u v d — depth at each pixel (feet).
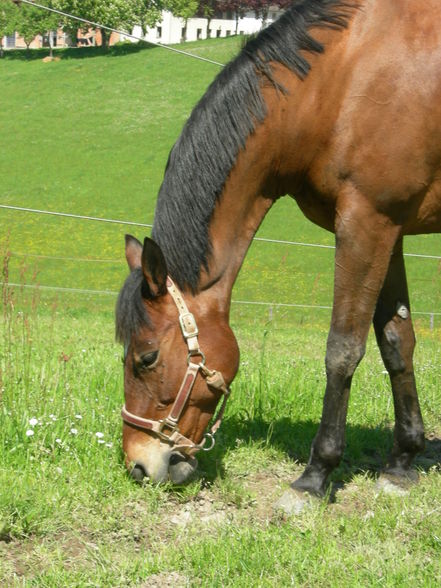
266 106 12.37
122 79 165.78
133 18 204.23
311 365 25.29
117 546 11.43
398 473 14.26
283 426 17.35
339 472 14.92
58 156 123.13
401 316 14.14
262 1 225.35
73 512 12.24
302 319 48.96
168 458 12.69
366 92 12.09
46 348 24.06
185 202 12.35
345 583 10.03
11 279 60.03
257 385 19.88
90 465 14.03
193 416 12.64
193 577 10.41
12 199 105.19
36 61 188.34
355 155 12.17
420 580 10.05
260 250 78.28
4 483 12.74
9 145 127.95
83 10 197.77
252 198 12.74
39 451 14.38
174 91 156.76
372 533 11.78
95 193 108.47
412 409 14.34
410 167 12.19
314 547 11.19
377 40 12.25
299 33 12.37
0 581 10.14
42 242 81.66
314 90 12.31
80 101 152.05
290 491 13.03
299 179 12.91
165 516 12.66
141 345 12.32
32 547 11.24
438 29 12.25
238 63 12.52
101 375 20.04
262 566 10.53
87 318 43.98
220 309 12.70
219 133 12.35
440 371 23.72
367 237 12.43
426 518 12.16
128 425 12.84
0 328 27.99
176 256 12.39
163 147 126.82
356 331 12.72
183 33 235.20
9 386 17.01
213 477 14.30
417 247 80.89
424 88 12.04
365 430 17.72
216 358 12.47
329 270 70.95
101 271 69.36
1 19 201.98
